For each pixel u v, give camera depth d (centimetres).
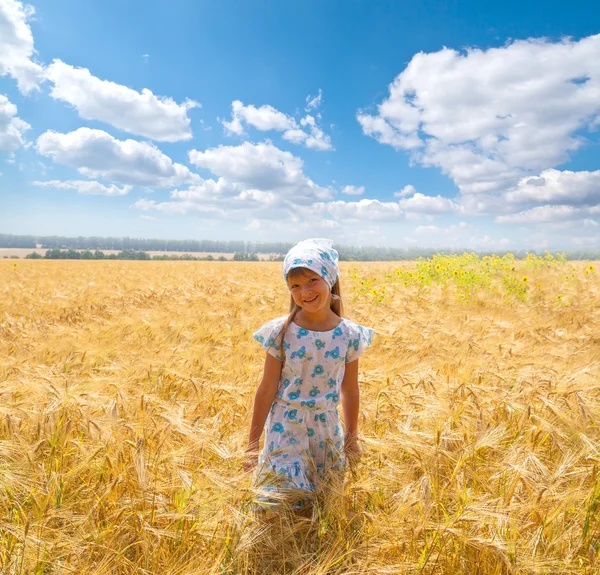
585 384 313
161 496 187
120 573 165
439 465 215
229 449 217
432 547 167
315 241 233
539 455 227
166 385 340
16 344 489
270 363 229
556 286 1093
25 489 190
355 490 196
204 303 845
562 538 176
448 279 1197
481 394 300
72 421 235
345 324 236
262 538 179
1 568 158
